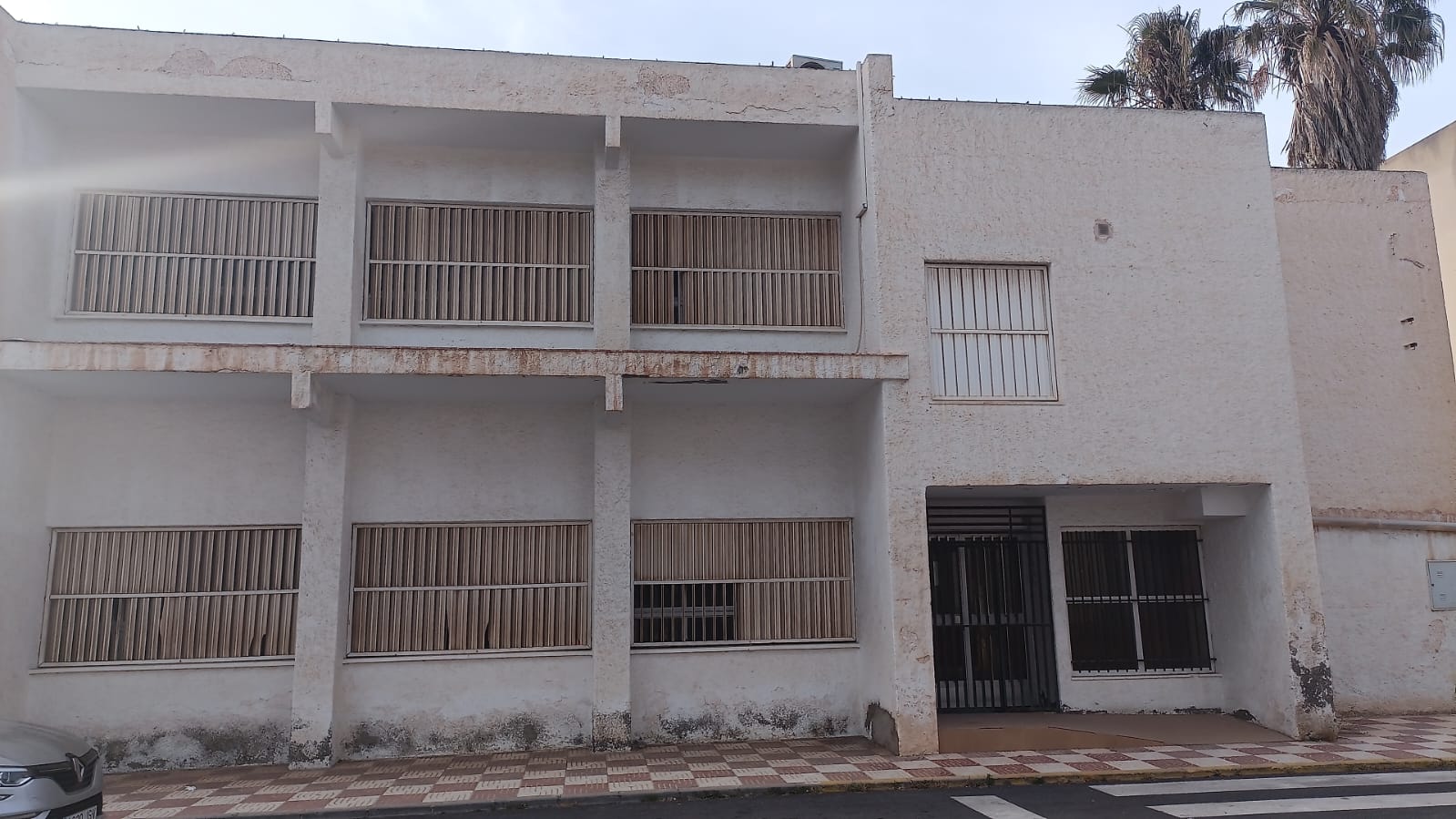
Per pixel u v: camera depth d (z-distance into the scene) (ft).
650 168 39.01
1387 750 33.12
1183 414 36.06
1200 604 40.65
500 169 37.99
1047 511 40.27
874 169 36.24
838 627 37.73
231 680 33.73
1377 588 40.78
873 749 33.99
